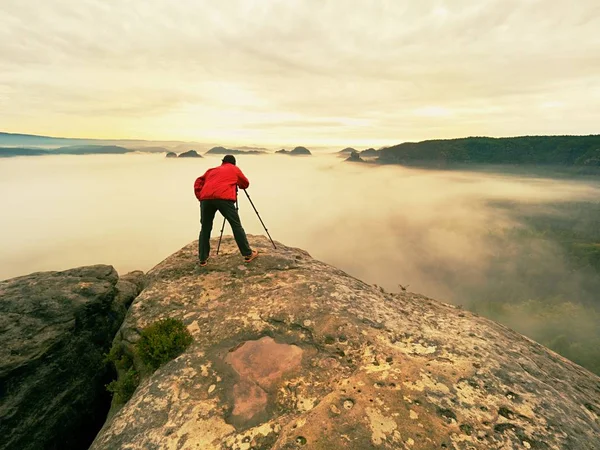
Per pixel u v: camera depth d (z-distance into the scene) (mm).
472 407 4598
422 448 3975
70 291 8602
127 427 4730
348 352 5836
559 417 4559
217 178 8703
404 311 7473
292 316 6789
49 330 7500
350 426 4238
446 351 5852
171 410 4898
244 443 4262
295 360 5727
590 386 6016
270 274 8773
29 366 6836
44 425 6953
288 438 4133
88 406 7922
